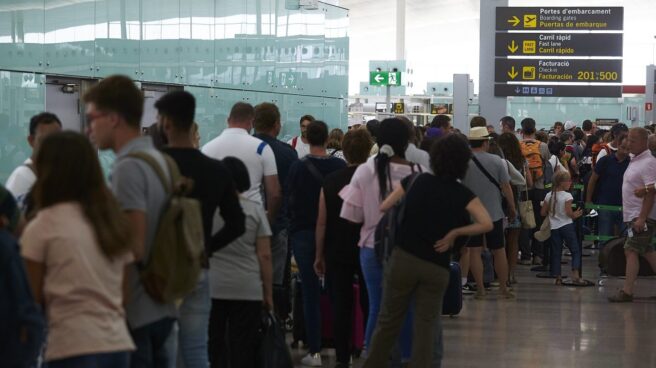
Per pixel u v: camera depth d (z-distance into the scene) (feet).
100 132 17.08
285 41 55.36
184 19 43.93
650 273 48.06
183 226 17.16
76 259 14.67
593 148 68.90
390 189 25.85
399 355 27.09
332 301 28.73
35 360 15.08
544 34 74.79
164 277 16.93
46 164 14.93
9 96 32.53
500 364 31.71
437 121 43.57
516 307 44.06
